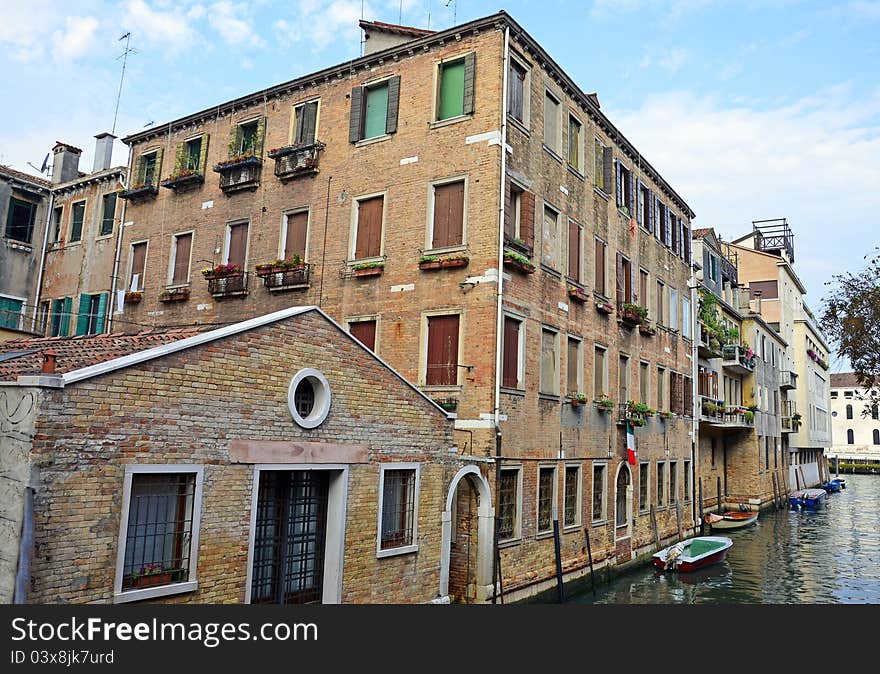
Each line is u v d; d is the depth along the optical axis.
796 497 39.84
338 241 16.42
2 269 22.38
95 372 7.18
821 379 59.03
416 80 15.95
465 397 14.13
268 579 9.37
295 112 17.95
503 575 14.09
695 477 25.97
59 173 24.22
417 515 11.20
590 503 17.83
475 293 14.31
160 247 19.89
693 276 27.20
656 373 22.88
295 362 9.38
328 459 9.73
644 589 18.41
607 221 19.80
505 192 14.55
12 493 6.76
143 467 7.57
